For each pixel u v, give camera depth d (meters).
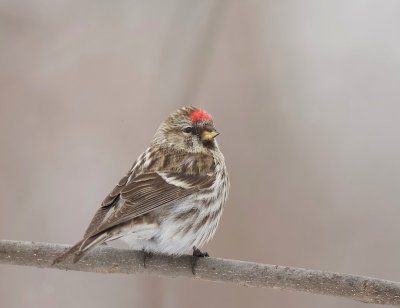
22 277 12.86
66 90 14.23
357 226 13.34
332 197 13.62
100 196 13.71
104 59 14.41
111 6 14.47
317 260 12.98
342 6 15.74
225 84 14.57
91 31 14.42
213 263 8.95
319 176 13.79
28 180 13.71
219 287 12.65
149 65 14.45
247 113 14.32
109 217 8.52
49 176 13.82
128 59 14.43
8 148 13.80
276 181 13.66
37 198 13.64
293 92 14.67
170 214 9.27
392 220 13.39
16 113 13.98
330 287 8.49
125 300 12.80
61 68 14.29
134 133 14.16
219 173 9.92
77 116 14.20
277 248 13.03
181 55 13.76
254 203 13.44
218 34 13.84
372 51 15.18
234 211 13.33
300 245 13.10
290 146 14.06
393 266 12.96
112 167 13.98
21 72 14.07
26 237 13.34
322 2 15.69
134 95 14.33
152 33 14.60
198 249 9.30
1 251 9.03
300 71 14.91
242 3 15.20
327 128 14.35
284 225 13.26
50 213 13.59
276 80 14.73
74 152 13.98
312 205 13.49
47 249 9.02
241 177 13.67
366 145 14.22
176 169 9.60
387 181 13.81
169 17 14.59
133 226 8.89
